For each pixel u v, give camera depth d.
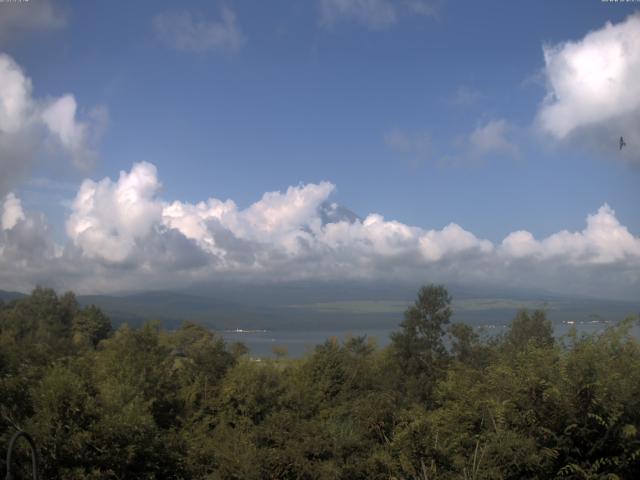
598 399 7.79
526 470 8.30
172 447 12.02
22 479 9.80
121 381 15.56
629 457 7.88
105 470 10.60
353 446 10.93
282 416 12.85
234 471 11.24
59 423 10.45
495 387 9.21
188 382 22.98
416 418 9.90
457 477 8.84
